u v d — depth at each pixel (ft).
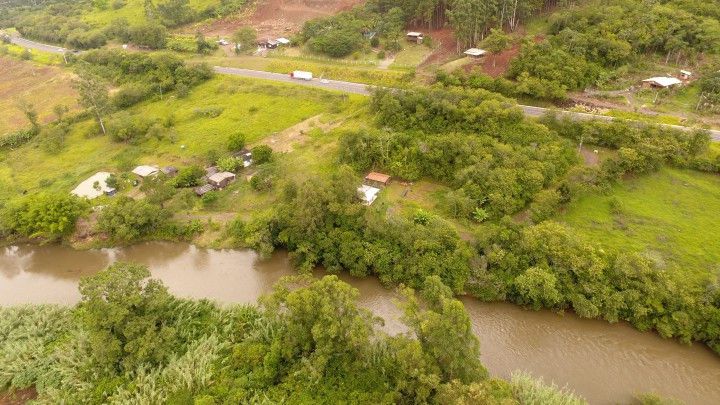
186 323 170.09
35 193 267.39
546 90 284.41
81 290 153.17
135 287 159.63
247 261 217.77
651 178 234.99
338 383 143.54
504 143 253.03
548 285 173.06
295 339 146.82
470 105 270.67
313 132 306.14
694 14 333.42
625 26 321.11
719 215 209.97
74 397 146.00
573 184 220.43
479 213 217.15
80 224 241.35
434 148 251.39
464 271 187.52
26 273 221.25
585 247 182.60
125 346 149.69
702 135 233.14
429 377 124.77
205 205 248.73
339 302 142.10
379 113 294.66
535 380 151.84
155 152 304.50
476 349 133.59
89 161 302.25
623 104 282.15
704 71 295.69
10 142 327.26
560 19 334.65
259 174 257.14
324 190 212.64
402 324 178.19
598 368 159.02
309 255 205.36
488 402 114.11
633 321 170.19
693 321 163.12
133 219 227.40
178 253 226.58
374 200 236.84
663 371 157.28
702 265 183.93
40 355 161.07
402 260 194.49
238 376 149.28
